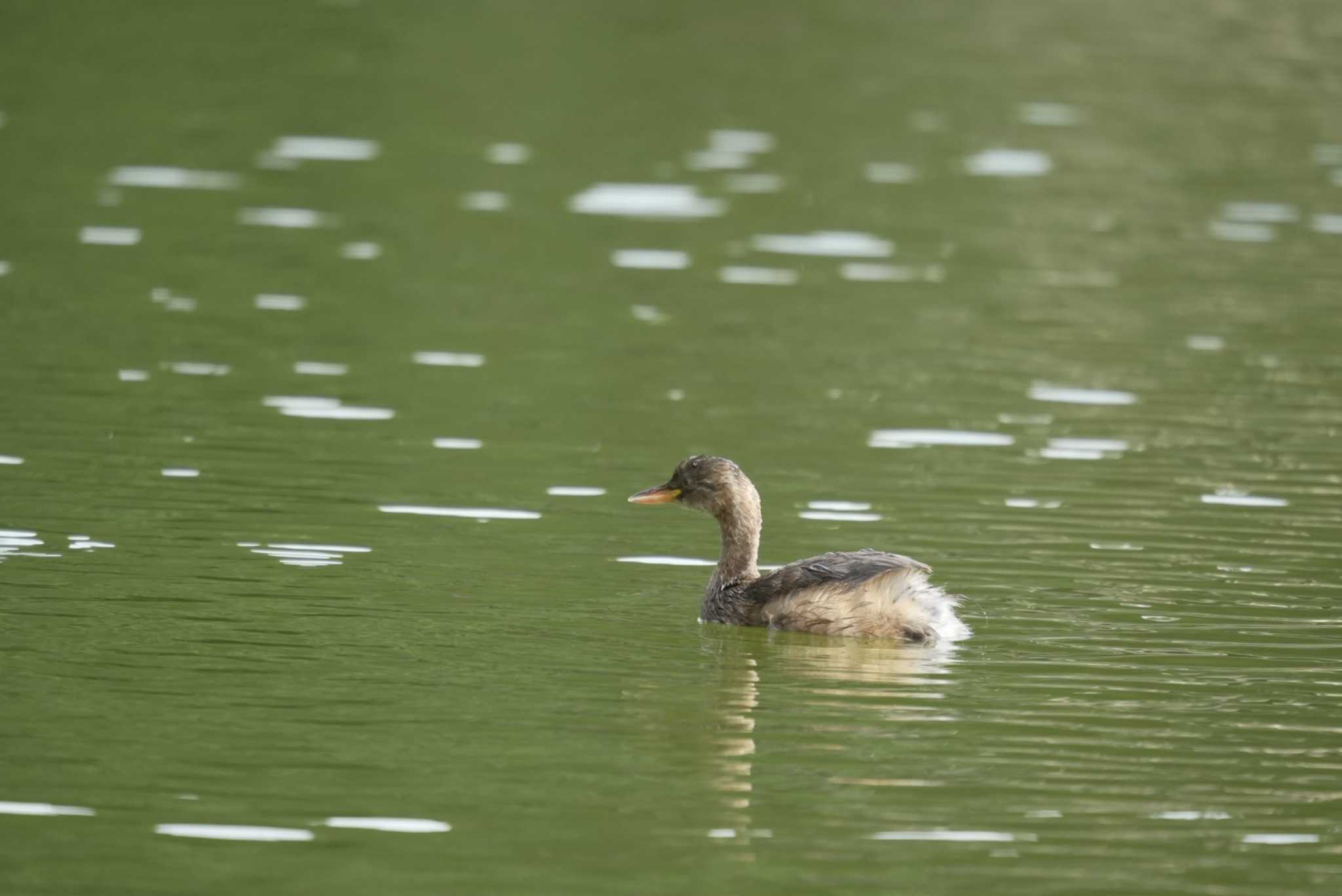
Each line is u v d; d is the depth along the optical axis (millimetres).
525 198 29766
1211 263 27453
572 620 14023
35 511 15859
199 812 10500
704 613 14367
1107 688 12781
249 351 21547
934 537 16188
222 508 16219
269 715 11844
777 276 26156
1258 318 24672
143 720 11672
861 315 24359
